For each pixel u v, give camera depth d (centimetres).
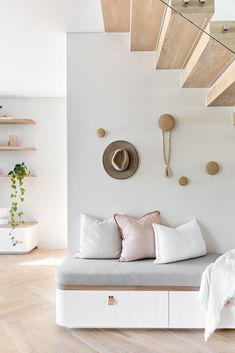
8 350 213
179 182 303
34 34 299
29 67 380
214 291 226
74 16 269
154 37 266
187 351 212
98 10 259
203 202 304
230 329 242
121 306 238
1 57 349
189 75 264
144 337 231
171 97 304
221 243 303
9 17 266
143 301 238
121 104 305
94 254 277
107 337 230
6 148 492
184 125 304
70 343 222
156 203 304
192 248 274
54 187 517
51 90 476
